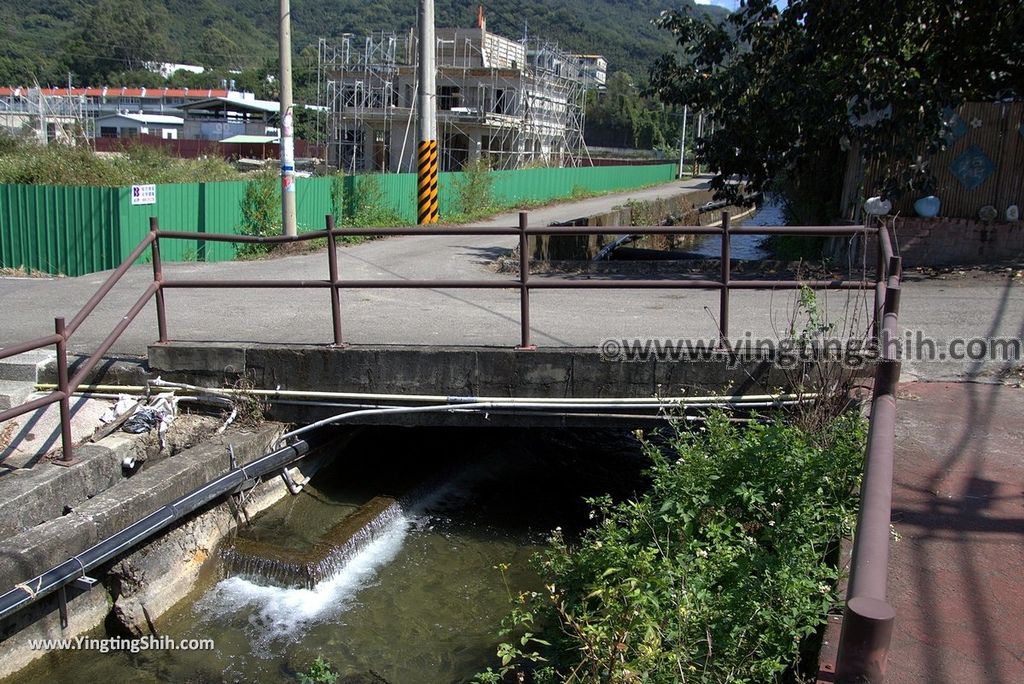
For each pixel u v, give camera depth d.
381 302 9.65
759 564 4.00
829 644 3.61
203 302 9.68
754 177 13.78
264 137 55.09
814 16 11.80
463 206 23.77
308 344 6.96
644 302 9.62
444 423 6.69
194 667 5.09
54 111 37.16
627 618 3.60
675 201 33.41
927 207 11.43
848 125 11.49
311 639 5.37
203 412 6.87
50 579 4.84
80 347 7.46
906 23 11.40
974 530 4.34
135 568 5.49
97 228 13.83
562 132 44.97
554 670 4.02
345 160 39.66
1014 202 11.27
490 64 41.03
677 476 4.72
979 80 12.02
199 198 15.08
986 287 9.85
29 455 6.09
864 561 2.31
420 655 5.18
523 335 6.56
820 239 14.65
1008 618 3.63
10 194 14.21
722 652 3.56
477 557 6.37
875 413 3.48
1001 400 6.13
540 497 7.45
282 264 13.53
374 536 6.56
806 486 4.46
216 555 6.12
